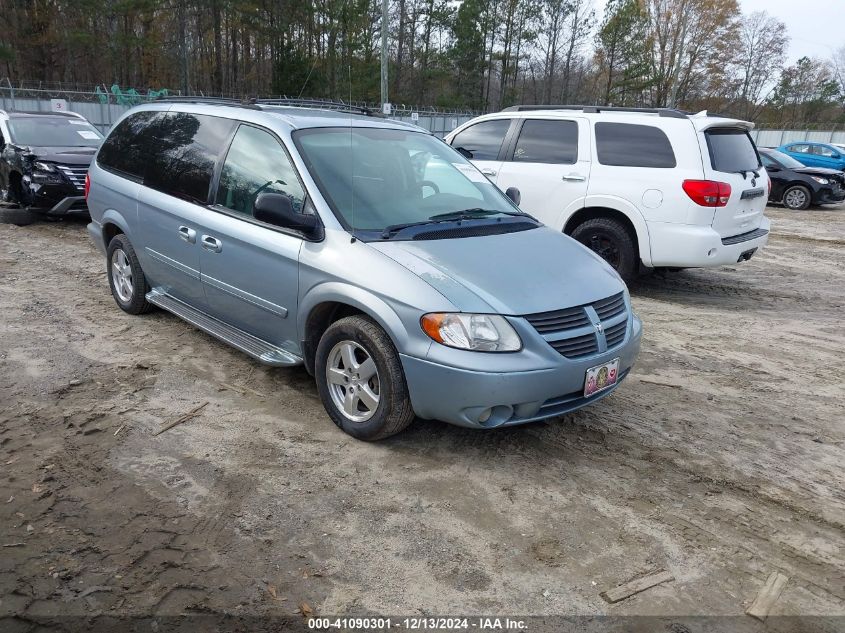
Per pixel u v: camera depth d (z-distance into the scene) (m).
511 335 3.42
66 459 3.62
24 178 10.16
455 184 4.82
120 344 5.32
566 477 3.68
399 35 52.41
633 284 8.42
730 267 9.73
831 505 3.54
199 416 4.18
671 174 7.04
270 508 3.28
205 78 44.75
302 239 4.03
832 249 11.62
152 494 3.34
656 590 2.85
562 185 7.68
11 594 2.63
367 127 4.78
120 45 42.25
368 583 2.81
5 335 5.39
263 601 2.68
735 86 70.12
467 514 3.31
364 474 3.61
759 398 4.90
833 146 22.45
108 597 2.65
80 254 8.48
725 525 3.32
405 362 3.52
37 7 41.47
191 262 4.87
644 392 4.92
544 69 64.25
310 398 4.49
